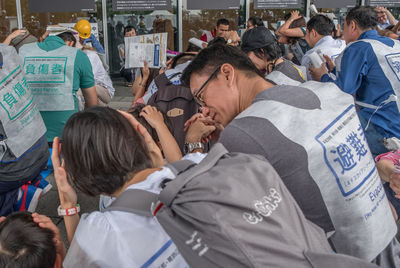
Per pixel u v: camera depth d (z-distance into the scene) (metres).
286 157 0.99
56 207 3.37
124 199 0.95
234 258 0.75
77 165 0.99
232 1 5.38
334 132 1.05
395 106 2.43
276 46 2.41
